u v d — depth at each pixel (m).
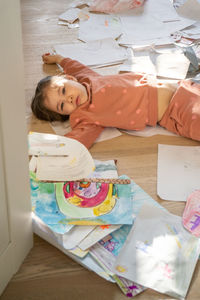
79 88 1.61
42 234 1.18
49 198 1.27
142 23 2.30
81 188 1.31
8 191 0.98
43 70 1.97
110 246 1.15
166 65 1.95
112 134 1.61
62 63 1.91
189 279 1.07
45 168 1.35
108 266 1.10
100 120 1.59
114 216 1.21
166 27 2.25
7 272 1.07
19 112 0.95
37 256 1.16
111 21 2.34
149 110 1.62
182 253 1.13
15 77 0.90
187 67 1.93
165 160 1.48
